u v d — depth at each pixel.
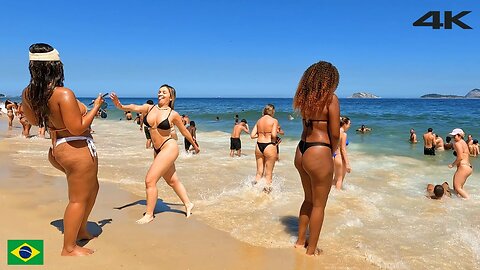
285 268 4.18
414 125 26.02
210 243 4.78
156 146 5.73
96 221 5.39
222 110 57.09
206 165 11.01
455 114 39.88
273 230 5.38
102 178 8.48
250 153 14.11
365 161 12.64
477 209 7.18
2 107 37.75
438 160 12.93
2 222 4.99
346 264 4.36
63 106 3.76
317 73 4.31
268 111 8.19
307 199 4.72
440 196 7.79
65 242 4.07
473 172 11.12
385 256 4.68
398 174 10.45
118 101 5.45
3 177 7.93
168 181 5.88
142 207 6.19
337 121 4.33
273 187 8.05
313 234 4.51
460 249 5.03
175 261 4.19
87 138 4.05
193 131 15.11
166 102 5.71
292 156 13.23
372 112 46.69
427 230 5.78
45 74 3.77
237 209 6.36
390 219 6.27
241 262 4.27
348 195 7.61
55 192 6.66
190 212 5.97
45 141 15.91
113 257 4.16
